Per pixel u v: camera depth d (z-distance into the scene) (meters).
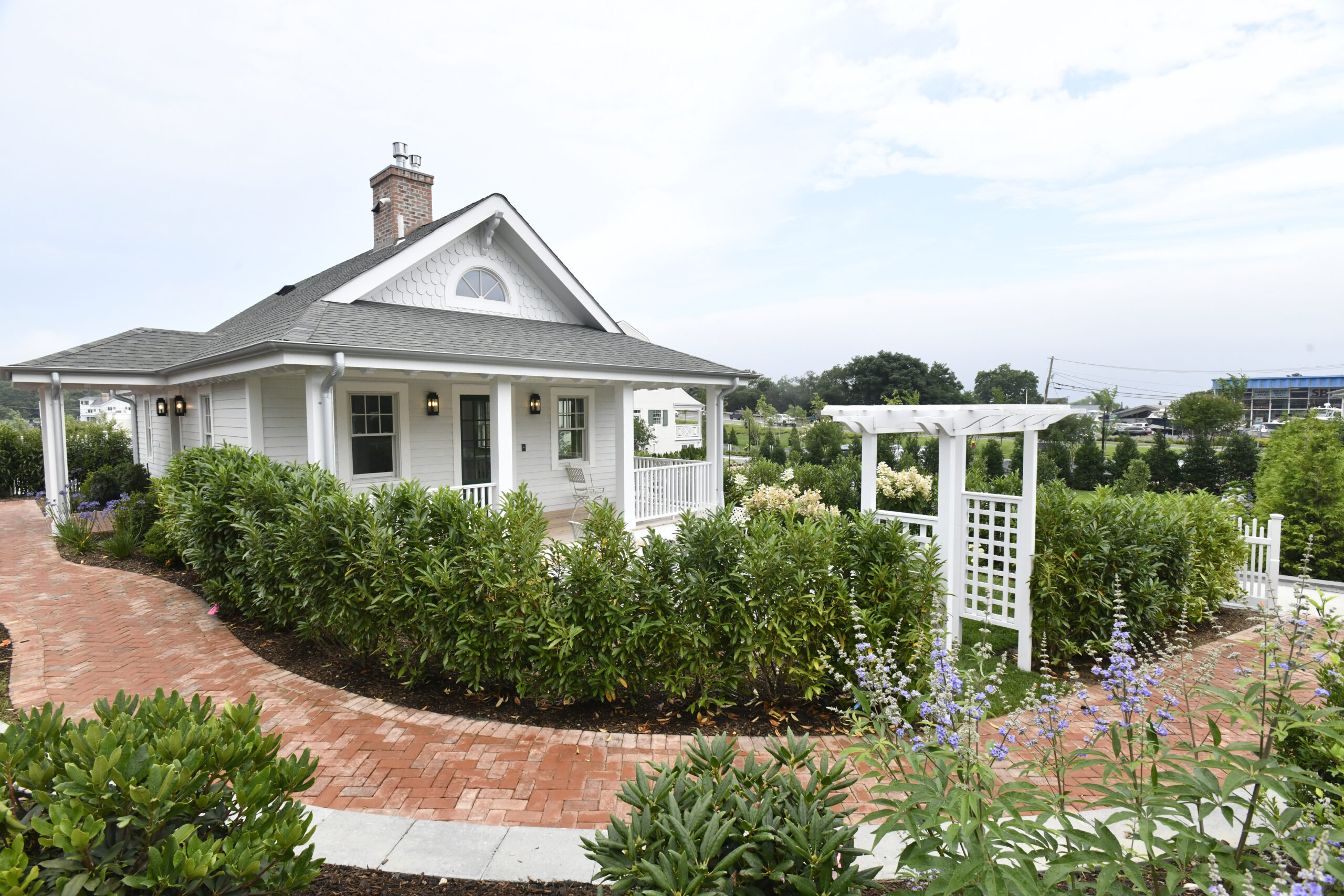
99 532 10.45
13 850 1.51
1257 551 7.29
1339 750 2.09
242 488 5.85
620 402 10.10
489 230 10.80
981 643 2.56
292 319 8.07
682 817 1.93
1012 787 2.21
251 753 2.06
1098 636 5.35
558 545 4.32
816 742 3.73
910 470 11.74
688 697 4.37
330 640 5.57
